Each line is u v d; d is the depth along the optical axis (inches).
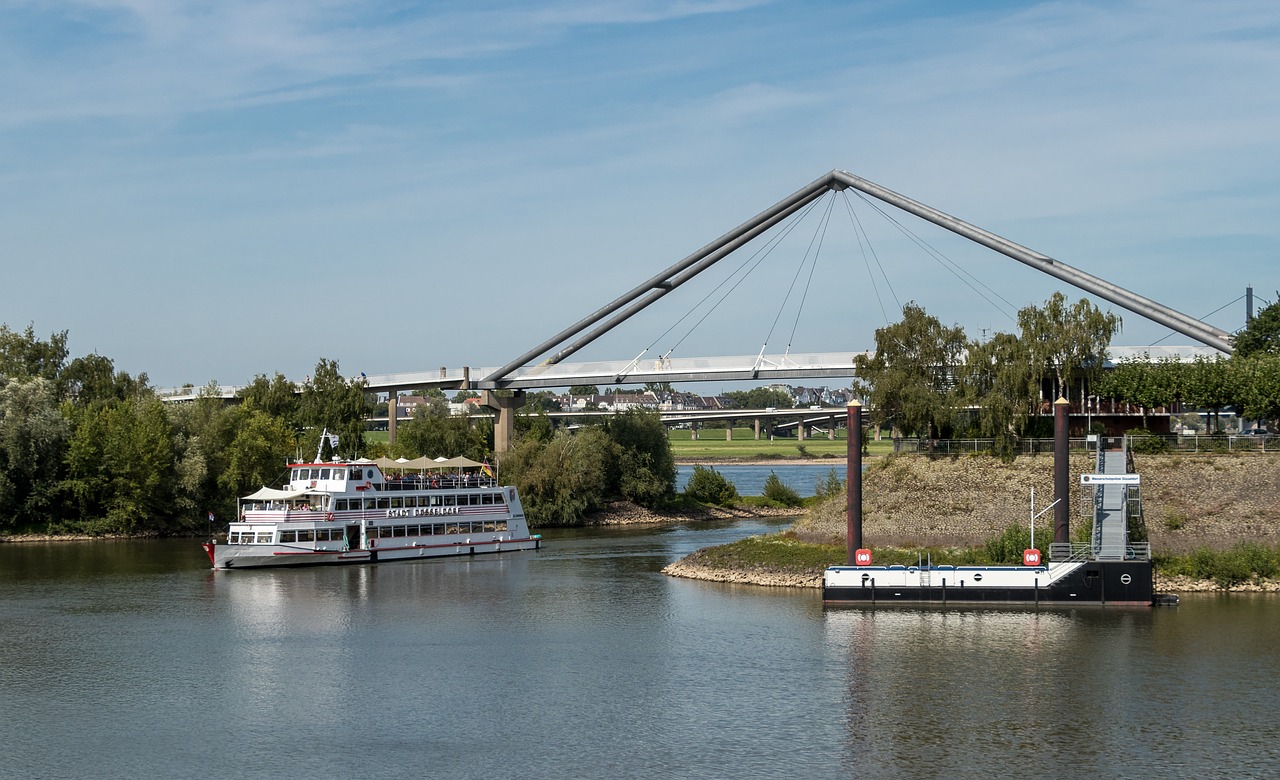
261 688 3034.0
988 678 3031.5
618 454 7815.0
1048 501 4443.9
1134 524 4050.2
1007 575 3843.5
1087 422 4913.9
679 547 6003.9
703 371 7470.5
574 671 3171.8
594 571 5007.4
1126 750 2511.1
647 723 2716.5
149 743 2600.9
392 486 5413.4
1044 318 4845.0
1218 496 4333.2
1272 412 4665.4
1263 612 3715.6
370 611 4047.7
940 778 2368.4
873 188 6574.8
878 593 3929.6
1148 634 3454.7
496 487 5807.1
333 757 2507.4
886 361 5103.3
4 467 6363.2
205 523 6658.5
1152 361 5334.6
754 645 3420.3
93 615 3981.3
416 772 2417.6
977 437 4847.4
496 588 4522.6
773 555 4677.7
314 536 5167.3
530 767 2444.6
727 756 2498.8
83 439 6451.8
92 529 6407.5
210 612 4033.0
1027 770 2406.5
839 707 2817.4
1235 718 2701.8
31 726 2721.5
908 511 4608.8
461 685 3046.3
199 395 7780.5
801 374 7258.9
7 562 5329.7
